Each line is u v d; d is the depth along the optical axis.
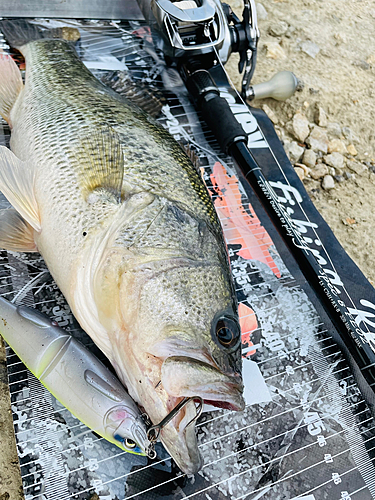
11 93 0.28
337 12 0.57
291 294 0.28
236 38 0.34
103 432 0.20
